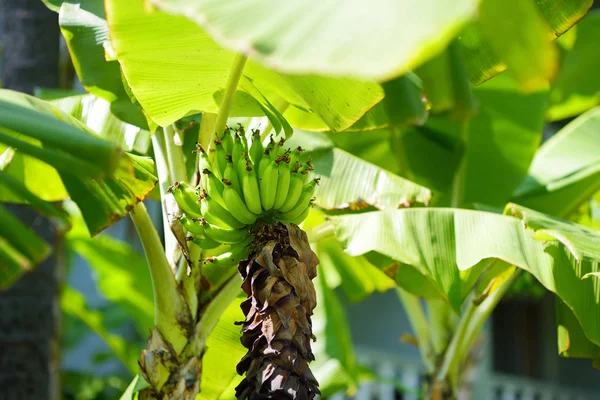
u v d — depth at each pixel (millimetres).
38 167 2855
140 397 2658
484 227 2854
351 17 1773
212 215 2475
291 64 1760
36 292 3791
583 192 3557
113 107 2947
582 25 4570
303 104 2549
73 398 7047
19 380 3699
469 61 2650
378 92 2375
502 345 8117
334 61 1734
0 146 2795
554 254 2799
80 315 5938
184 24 2268
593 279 2791
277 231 2416
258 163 2506
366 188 3150
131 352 6746
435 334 3828
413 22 1720
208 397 3100
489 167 3770
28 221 3781
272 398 2287
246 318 2381
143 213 2648
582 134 3854
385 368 7027
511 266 2955
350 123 2445
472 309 3600
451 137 3770
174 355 2643
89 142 2172
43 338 3791
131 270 5887
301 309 2340
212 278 2701
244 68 2459
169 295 2650
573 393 7906
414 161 3762
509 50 1775
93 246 5805
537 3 2639
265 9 1854
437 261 2809
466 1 1704
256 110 2672
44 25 4000
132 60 2410
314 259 2408
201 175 2520
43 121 2225
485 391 7102
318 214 3861
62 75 4855
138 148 3109
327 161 3254
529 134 3777
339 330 4898
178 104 2553
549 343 8234
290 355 2309
